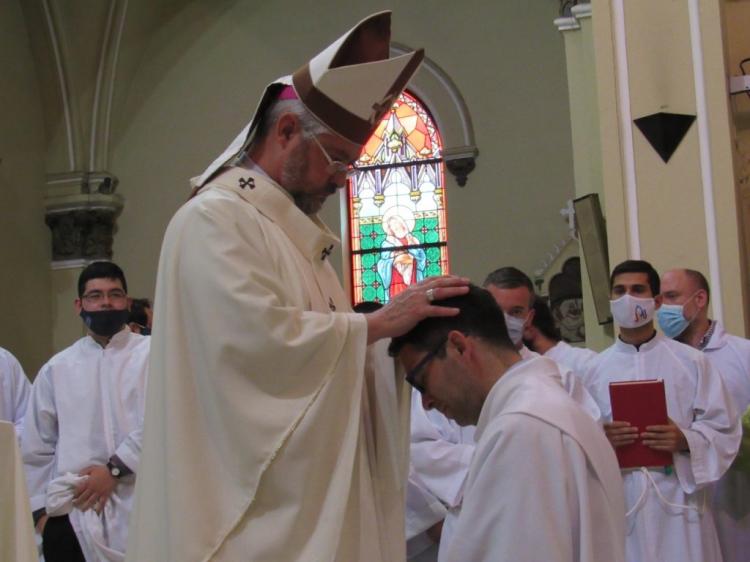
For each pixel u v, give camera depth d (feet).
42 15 37.19
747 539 13.03
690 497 11.85
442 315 6.48
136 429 12.92
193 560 6.72
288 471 6.78
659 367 12.57
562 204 33.65
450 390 6.45
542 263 33.47
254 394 6.84
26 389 17.20
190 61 38.78
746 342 13.98
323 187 7.68
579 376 13.24
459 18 35.81
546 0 34.99
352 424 6.96
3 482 9.00
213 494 6.91
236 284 6.87
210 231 7.09
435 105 35.47
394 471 7.43
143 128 38.81
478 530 5.68
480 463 5.80
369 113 7.45
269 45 38.11
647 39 17.92
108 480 12.60
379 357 7.55
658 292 12.99
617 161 17.75
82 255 37.83
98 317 13.51
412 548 11.22
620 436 11.51
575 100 25.07
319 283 7.66
